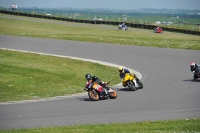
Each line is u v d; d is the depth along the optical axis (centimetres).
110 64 8062
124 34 16512
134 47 10431
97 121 3766
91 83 5006
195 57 8769
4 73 6400
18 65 7044
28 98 5162
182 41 11875
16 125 3628
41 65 7275
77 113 4181
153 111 4203
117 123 3578
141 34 17162
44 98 5184
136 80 5725
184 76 6681
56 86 5959
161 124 3416
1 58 7681
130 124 3475
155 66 7775
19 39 11706
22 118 3953
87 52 9512
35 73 6569
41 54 8688
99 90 4966
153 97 5047
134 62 8256
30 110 4378
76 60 8200
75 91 5684
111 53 9419
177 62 8156
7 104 4775
